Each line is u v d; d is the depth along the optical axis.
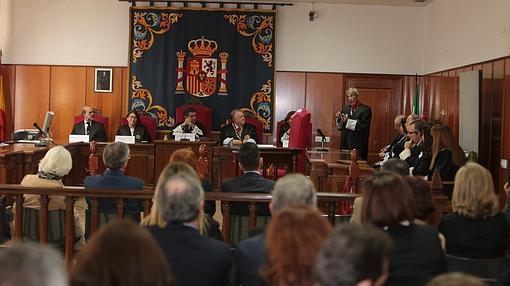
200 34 9.61
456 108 8.00
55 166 3.80
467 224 2.75
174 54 9.58
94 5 9.66
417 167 5.57
